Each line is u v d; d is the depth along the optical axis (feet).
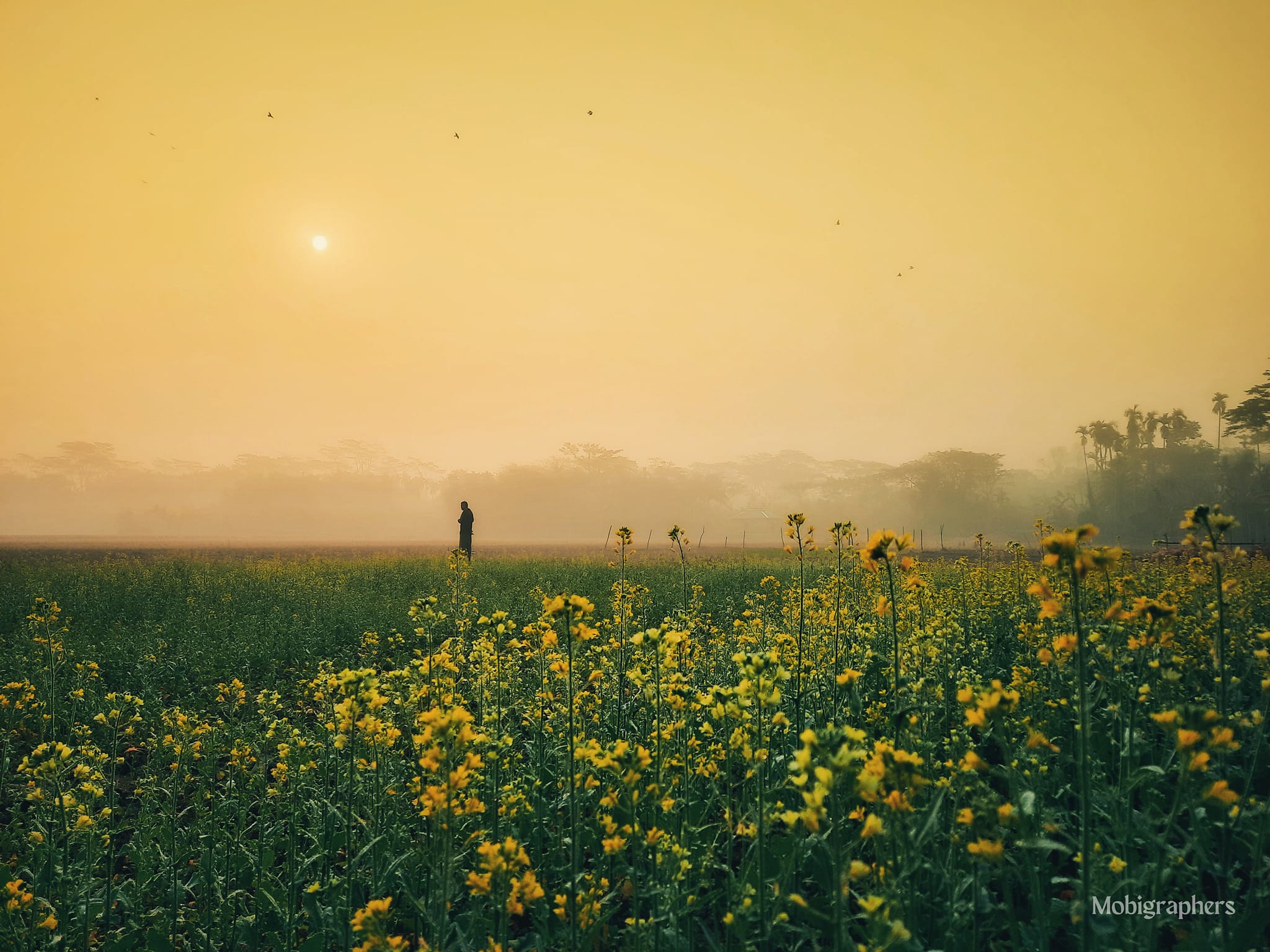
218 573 66.80
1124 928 8.63
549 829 12.42
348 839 11.91
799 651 15.43
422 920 10.68
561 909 9.37
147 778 15.94
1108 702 13.69
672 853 9.27
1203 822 10.16
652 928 9.23
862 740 7.89
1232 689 15.46
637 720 16.49
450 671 15.38
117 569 69.67
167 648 32.58
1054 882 9.65
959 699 8.57
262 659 32.12
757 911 8.80
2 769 16.48
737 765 13.35
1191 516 10.49
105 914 11.89
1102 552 7.72
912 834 7.66
